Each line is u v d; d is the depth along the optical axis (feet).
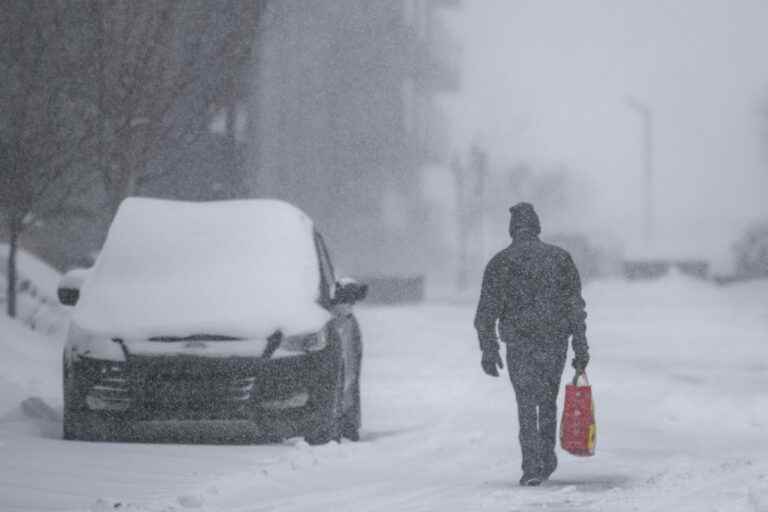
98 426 107.55
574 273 90.53
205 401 106.63
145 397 106.93
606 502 79.00
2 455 96.58
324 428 108.68
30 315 221.25
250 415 106.73
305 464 97.30
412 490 86.33
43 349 183.52
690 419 141.79
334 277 128.47
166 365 107.04
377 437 128.47
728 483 87.40
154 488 83.71
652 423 137.90
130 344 107.86
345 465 99.60
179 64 219.82
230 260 116.78
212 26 221.87
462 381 179.52
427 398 162.71
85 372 108.06
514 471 98.22
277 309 110.11
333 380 109.70
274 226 120.78
